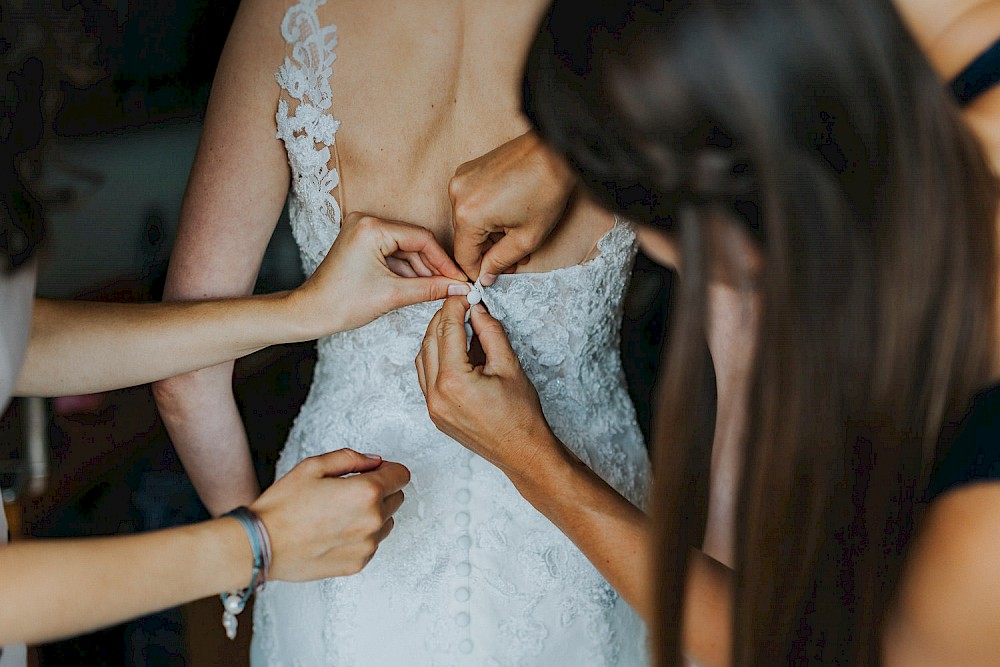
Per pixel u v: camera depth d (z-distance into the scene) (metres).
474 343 1.36
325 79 1.26
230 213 1.36
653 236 1.05
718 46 0.82
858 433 0.96
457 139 1.29
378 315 1.32
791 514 0.99
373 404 1.37
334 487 1.14
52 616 0.95
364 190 1.31
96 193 2.88
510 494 1.37
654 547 1.09
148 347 1.32
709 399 1.05
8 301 1.02
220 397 1.53
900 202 0.88
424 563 1.37
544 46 0.91
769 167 0.84
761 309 0.93
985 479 0.90
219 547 1.06
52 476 2.41
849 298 0.91
